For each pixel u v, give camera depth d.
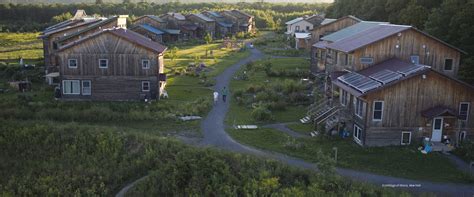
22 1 194.50
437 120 32.69
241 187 24.61
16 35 119.31
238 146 32.84
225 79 59.72
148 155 29.70
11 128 34.28
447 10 51.16
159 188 25.75
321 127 35.28
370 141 32.56
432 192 25.28
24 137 33.22
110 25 58.28
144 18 110.06
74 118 38.84
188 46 101.44
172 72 63.62
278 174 26.36
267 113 39.81
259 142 33.88
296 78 60.88
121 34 46.81
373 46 38.94
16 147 32.22
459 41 47.78
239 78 59.78
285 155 31.09
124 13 164.25
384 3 79.12
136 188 26.25
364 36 43.16
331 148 32.28
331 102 39.16
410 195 23.97
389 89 31.94
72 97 46.56
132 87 46.44
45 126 34.53
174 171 26.19
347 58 41.31
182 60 76.38
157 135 34.81
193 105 43.81
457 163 29.73
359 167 28.95
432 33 50.88
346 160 30.08
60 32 57.94
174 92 51.19
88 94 46.53
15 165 29.61
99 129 34.62
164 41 108.12
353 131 34.75
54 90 50.38
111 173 28.09
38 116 38.78
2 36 115.50
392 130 32.59
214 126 38.00
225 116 41.28
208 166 26.45
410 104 32.41
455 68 40.22
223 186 24.55
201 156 28.53
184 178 25.64
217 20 131.25
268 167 27.39
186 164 26.61
